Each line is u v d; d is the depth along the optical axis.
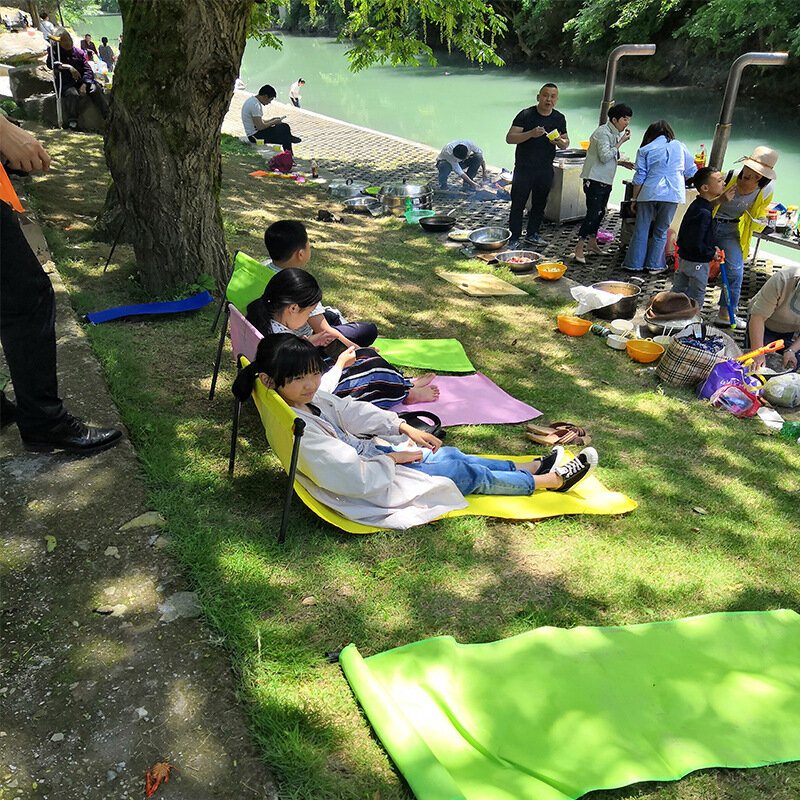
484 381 5.03
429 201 9.63
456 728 2.38
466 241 8.30
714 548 3.46
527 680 2.57
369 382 4.28
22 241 3.10
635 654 2.73
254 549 3.09
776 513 3.79
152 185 5.44
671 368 5.12
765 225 6.67
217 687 2.40
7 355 3.28
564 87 26.41
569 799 2.14
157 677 2.42
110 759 2.16
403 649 2.65
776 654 2.80
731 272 6.34
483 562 3.21
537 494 3.71
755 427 4.69
